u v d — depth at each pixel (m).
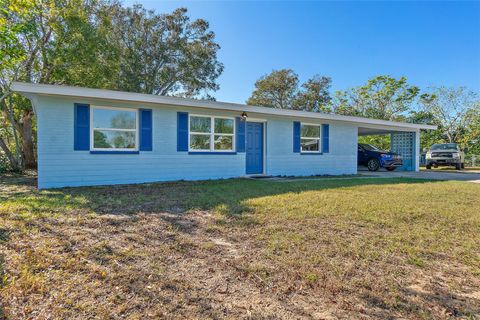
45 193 6.81
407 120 27.94
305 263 3.03
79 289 2.42
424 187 8.76
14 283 2.45
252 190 7.55
